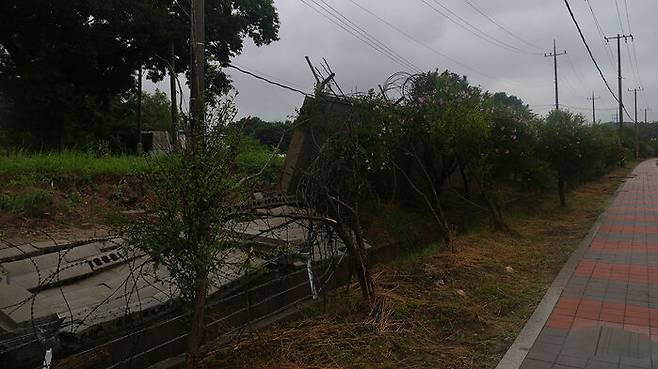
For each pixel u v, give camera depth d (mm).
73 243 5723
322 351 4449
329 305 5547
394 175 9352
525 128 11656
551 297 6145
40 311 4273
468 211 11844
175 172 3479
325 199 5977
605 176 30562
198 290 3660
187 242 3471
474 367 4312
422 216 10414
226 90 4152
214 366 4051
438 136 9602
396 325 5070
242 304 4949
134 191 7891
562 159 14500
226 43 23047
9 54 22141
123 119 33062
